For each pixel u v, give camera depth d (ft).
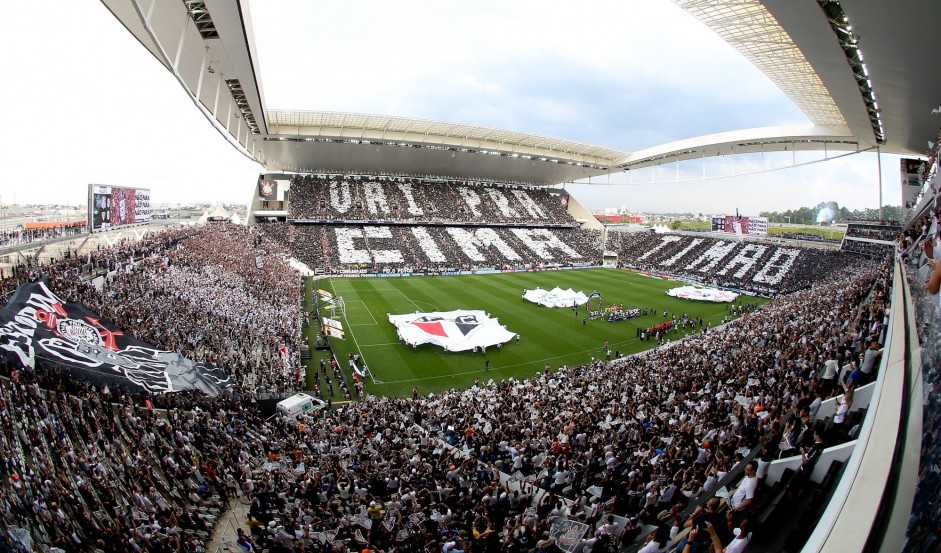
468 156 312.09
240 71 131.64
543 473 54.34
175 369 75.87
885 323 52.95
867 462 23.52
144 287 104.22
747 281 240.12
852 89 118.73
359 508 47.26
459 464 57.62
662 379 88.02
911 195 162.91
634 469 48.75
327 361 119.96
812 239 311.06
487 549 37.55
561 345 140.15
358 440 67.36
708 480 40.29
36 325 63.77
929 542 14.55
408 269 250.78
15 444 43.98
